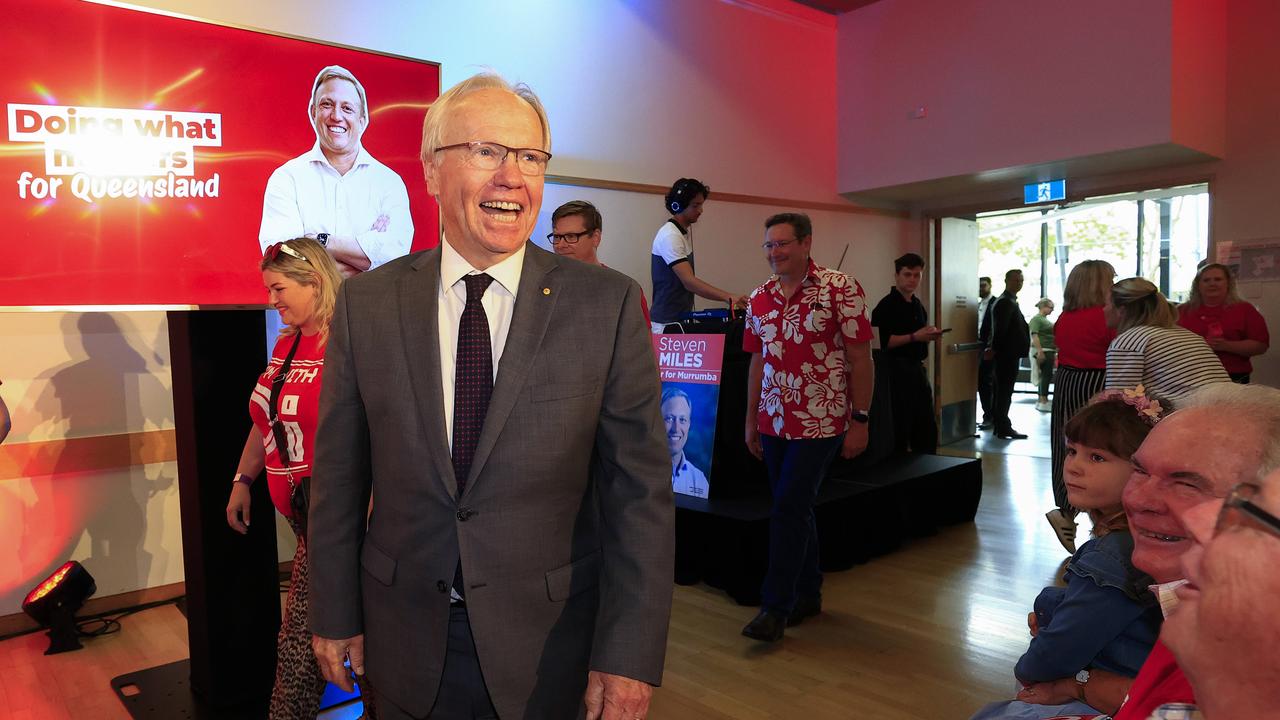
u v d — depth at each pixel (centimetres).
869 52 690
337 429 134
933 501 459
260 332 271
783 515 311
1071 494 154
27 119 269
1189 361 319
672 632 324
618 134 550
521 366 122
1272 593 54
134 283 292
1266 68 575
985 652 301
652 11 568
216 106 309
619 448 129
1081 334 402
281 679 211
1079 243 1069
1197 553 63
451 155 124
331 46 339
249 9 388
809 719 253
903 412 556
